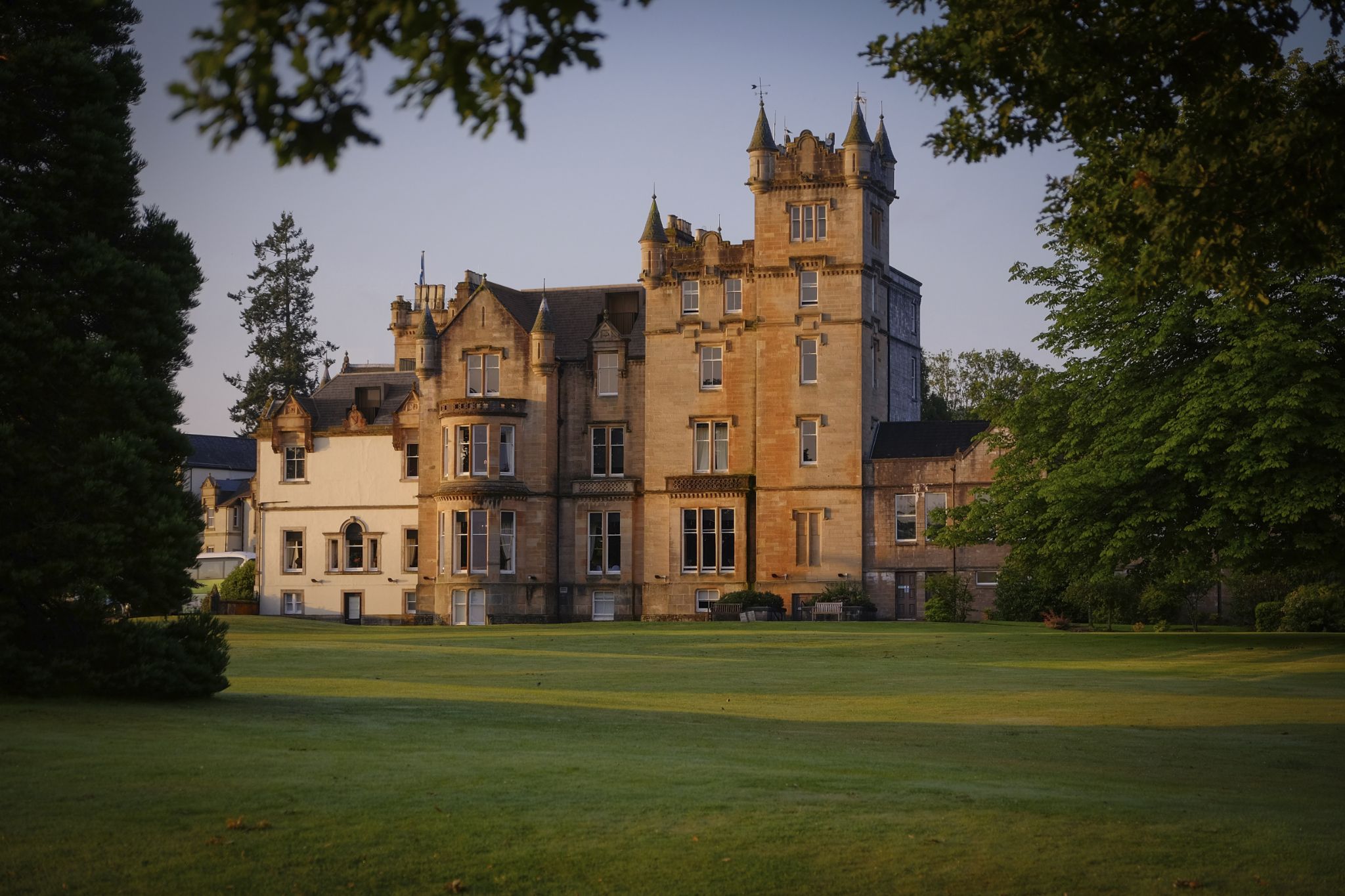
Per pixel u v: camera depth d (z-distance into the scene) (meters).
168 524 24.42
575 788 15.59
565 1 9.59
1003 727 24.11
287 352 121.06
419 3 9.34
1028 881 12.08
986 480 68.94
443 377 76.81
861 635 52.53
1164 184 17.70
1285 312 41.19
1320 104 16.91
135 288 25.53
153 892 11.47
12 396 24.12
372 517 82.81
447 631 57.31
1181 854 12.97
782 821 13.95
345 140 9.34
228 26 8.67
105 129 25.64
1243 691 31.52
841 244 71.62
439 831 13.30
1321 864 12.66
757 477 72.12
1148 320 43.78
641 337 75.69
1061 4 16.50
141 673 23.83
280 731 20.38
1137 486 44.69
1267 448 39.94
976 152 17.98
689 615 72.50
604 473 75.31
